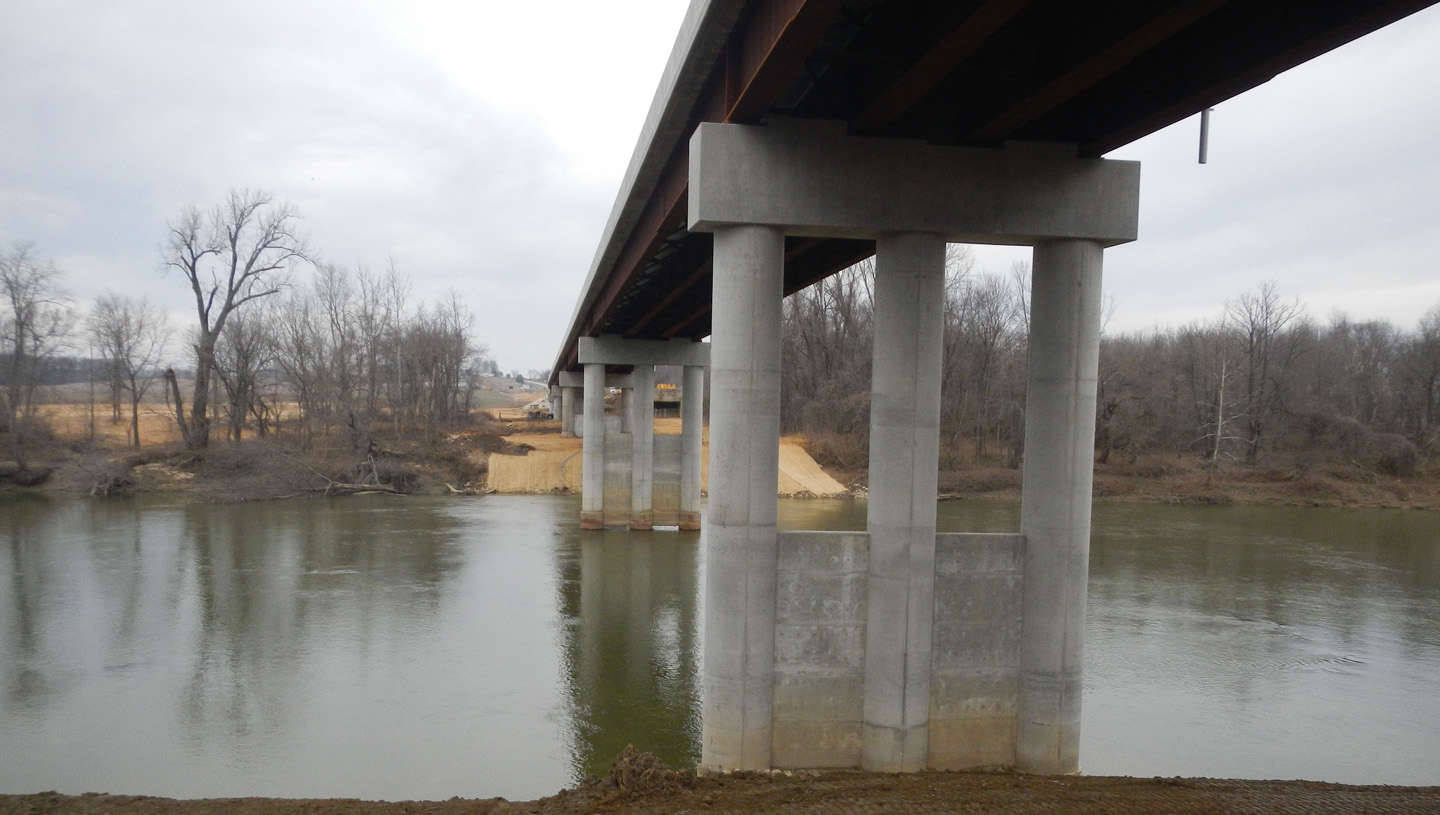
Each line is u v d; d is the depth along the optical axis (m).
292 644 22.09
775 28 10.22
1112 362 75.56
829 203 13.09
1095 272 13.83
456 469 65.25
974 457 73.62
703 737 13.86
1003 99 12.44
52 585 28.92
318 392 73.44
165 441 72.62
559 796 12.27
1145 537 43.91
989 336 78.94
